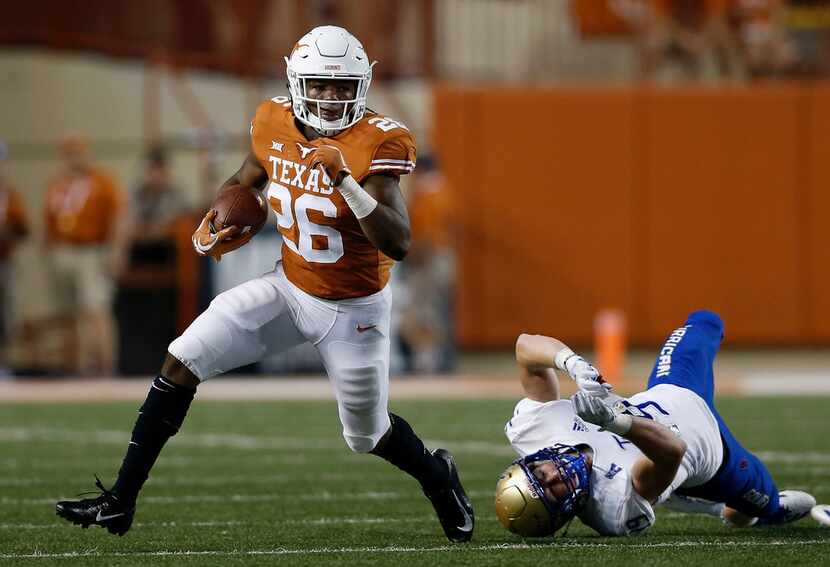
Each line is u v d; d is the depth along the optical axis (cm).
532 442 1938
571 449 1847
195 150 5550
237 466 2998
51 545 1947
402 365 5194
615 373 5166
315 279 1806
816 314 5788
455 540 1927
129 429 3747
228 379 5184
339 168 1672
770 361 5828
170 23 5794
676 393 1936
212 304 1839
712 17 6072
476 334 5784
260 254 5003
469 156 5775
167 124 5747
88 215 4972
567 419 1920
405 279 5166
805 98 5781
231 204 1839
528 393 1953
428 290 5178
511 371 5722
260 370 5222
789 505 2036
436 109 5766
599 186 5788
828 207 5775
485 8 6206
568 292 5797
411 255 5150
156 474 2869
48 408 4300
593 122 5781
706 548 1830
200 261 5038
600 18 6134
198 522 2203
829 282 5784
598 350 5609
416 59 6019
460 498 1925
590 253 5788
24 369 5178
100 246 5009
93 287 5016
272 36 5797
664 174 5788
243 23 5797
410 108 5931
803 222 5788
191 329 1819
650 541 1898
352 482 2736
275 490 2622
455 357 5406
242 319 1819
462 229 5766
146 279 5081
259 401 4497
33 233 5488
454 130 5775
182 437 3569
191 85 5797
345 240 1781
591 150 5788
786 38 6091
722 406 4234
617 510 1873
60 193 4984
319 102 1753
